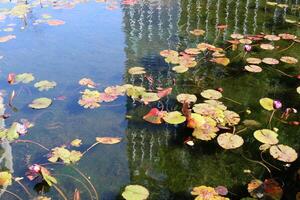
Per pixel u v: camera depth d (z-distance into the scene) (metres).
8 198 2.06
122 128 2.67
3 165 2.30
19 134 2.59
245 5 5.19
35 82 3.24
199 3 5.31
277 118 2.75
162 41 4.04
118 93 2.99
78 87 3.17
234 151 2.45
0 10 5.03
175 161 2.37
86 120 2.75
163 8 5.11
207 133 2.51
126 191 2.04
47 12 4.94
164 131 2.65
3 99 3.00
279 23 4.50
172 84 3.20
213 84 3.20
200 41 4.03
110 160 2.38
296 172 2.22
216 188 2.11
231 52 3.77
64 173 2.26
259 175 2.24
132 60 3.62
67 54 3.76
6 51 3.82
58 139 2.55
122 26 4.47
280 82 3.23
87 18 4.73
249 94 3.05
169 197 2.09
